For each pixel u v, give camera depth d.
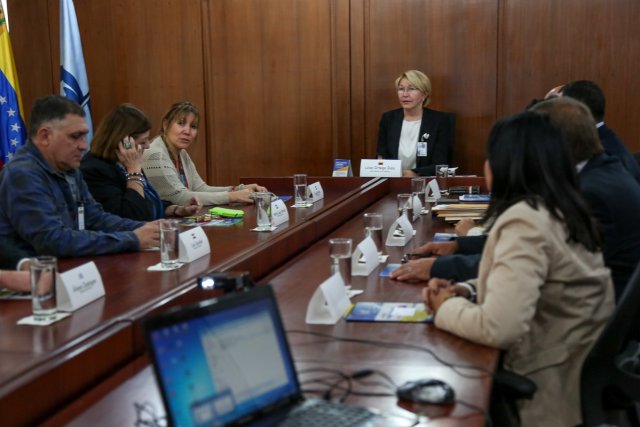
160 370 1.03
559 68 5.54
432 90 5.78
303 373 1.40
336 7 5.86
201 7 6.03
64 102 2.50
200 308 1.11
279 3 5.93
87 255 2.36
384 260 2.41
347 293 1.97
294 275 2.25
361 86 5.89
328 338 1.62
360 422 1.14
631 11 5.38
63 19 5.40
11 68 4.95
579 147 2.13
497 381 1.49
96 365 1.44
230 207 3.61
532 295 1.54
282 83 6.00
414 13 5.75
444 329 1.65
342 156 5.99
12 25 6.21
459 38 5.69
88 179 3.17
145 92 6.17
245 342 1.15
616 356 1.81
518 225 1.59
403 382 1.36
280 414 1.16
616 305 1.78
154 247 2.47
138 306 1.69
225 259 2.21
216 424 1.07
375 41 5.84
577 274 1.67
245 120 6.08
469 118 5.74
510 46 5.61
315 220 2.91
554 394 1.67
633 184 2.17
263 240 2.49
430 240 2.77
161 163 3.78
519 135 1.68
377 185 4.05
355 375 1.38
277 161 6.07
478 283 1.72
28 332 1.51
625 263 2.11
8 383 1.22
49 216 2.36
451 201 3.68
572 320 1.70
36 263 1.60
